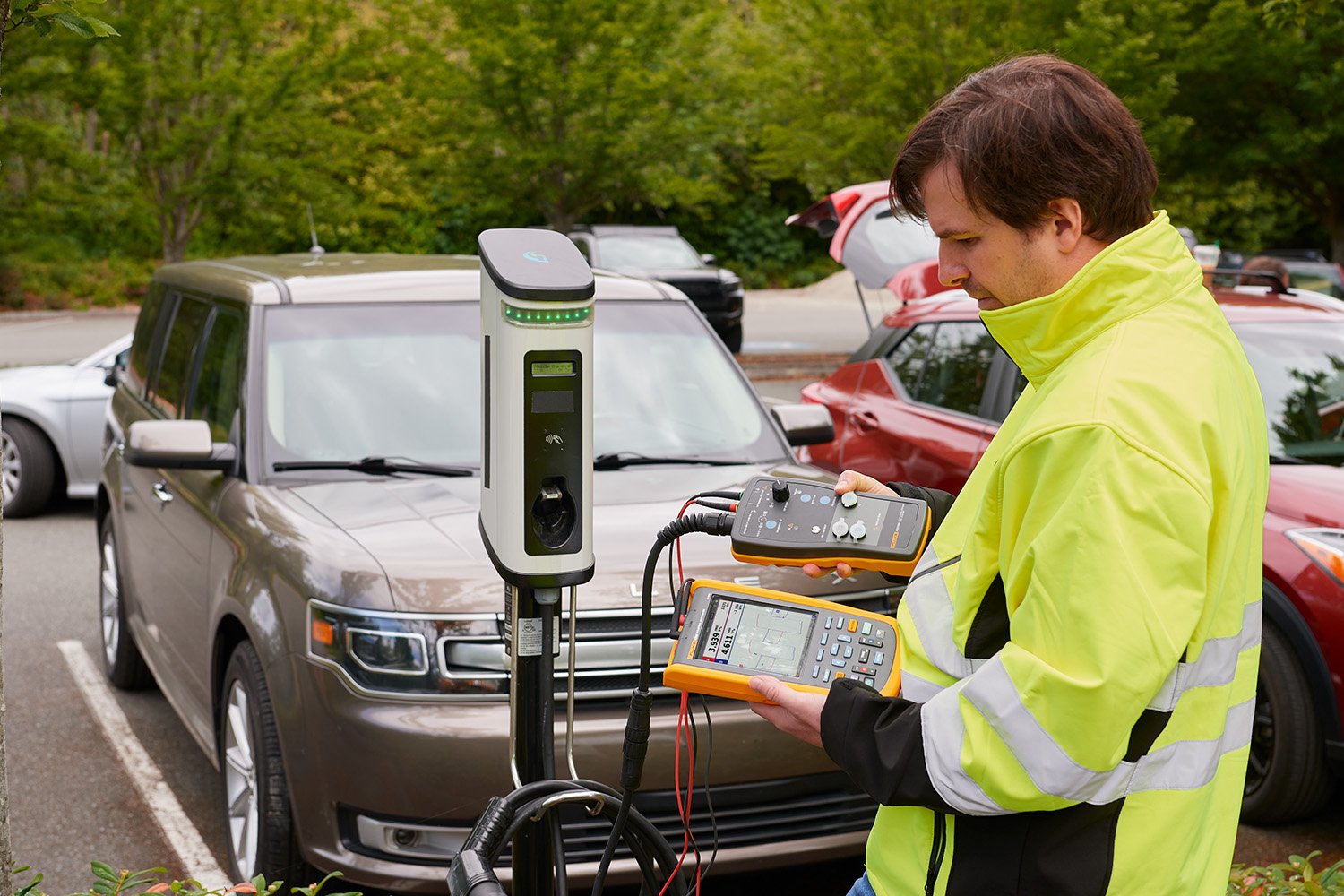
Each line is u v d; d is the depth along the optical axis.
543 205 24.69
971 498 1.62
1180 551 1.33
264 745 3.44
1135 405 1.38
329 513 3.66
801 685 1.67
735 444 4.30
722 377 4.54
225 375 4.39
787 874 3.93
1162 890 1.48
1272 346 5.00
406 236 32.00
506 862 3.16
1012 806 1.42
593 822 3.16
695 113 24.86
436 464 4.01
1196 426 1.38
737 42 22.38
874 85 17.61
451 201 30.66
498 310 1.99
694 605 1.82
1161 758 1.46
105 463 5.69
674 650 1.78
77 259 29.91
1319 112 19.08
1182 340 1.45
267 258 5.27
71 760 4.84
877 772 1.50
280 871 3.43
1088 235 1.49
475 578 3.27
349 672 3.21
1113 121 1.46
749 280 35.44
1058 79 1.48
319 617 3.28
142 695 5.58
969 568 1.53
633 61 23.02
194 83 19.34
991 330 1.56
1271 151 19.69
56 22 2.46
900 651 1.66
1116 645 1.32
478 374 4.29
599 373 4.40
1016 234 1.49
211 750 4.04
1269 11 5.27
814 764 3.27
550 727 2.13
